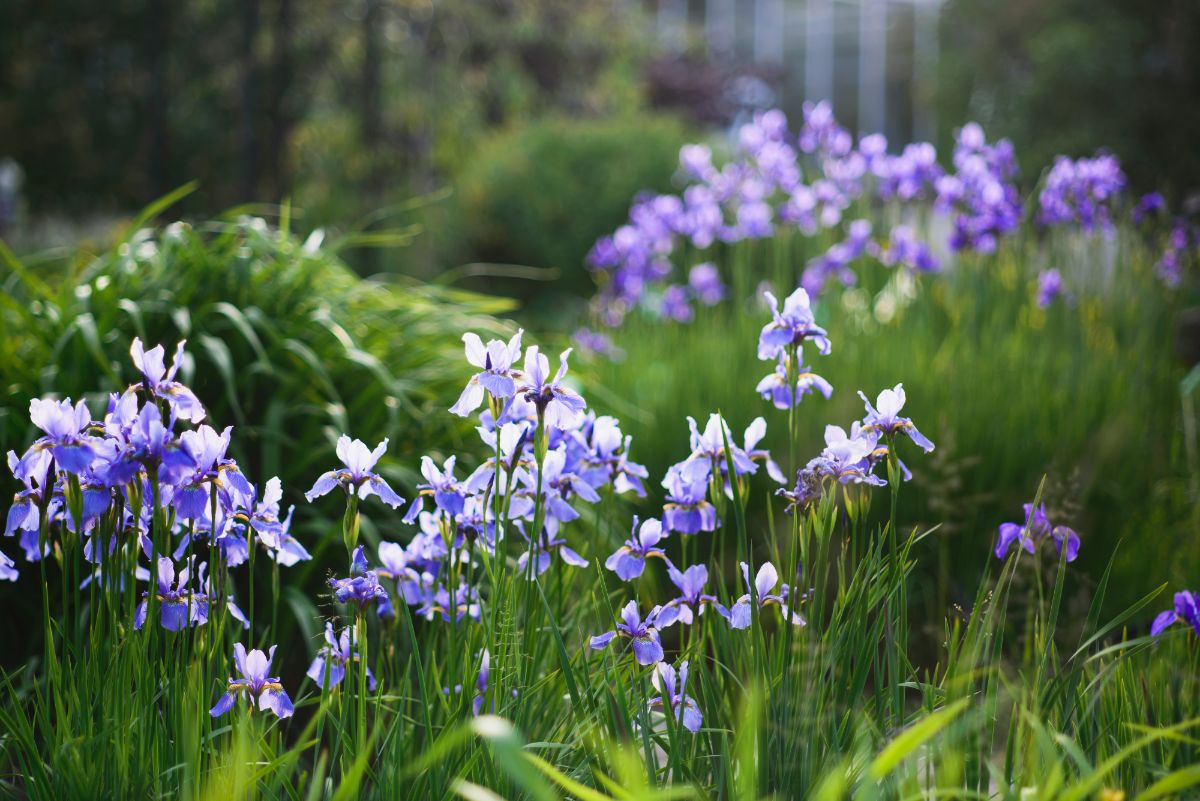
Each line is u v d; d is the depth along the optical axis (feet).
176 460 5.78
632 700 6.69
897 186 17.21
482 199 40.57
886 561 6.79
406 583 7.56
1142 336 14.62
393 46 50.80
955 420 12.14
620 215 39.29
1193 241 15.92
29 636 10.08
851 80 88.53
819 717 6.06
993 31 54.80
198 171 53.42
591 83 63.05
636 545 7.01
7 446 10.16
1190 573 10.89
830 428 6.50
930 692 6.32
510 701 6.57
